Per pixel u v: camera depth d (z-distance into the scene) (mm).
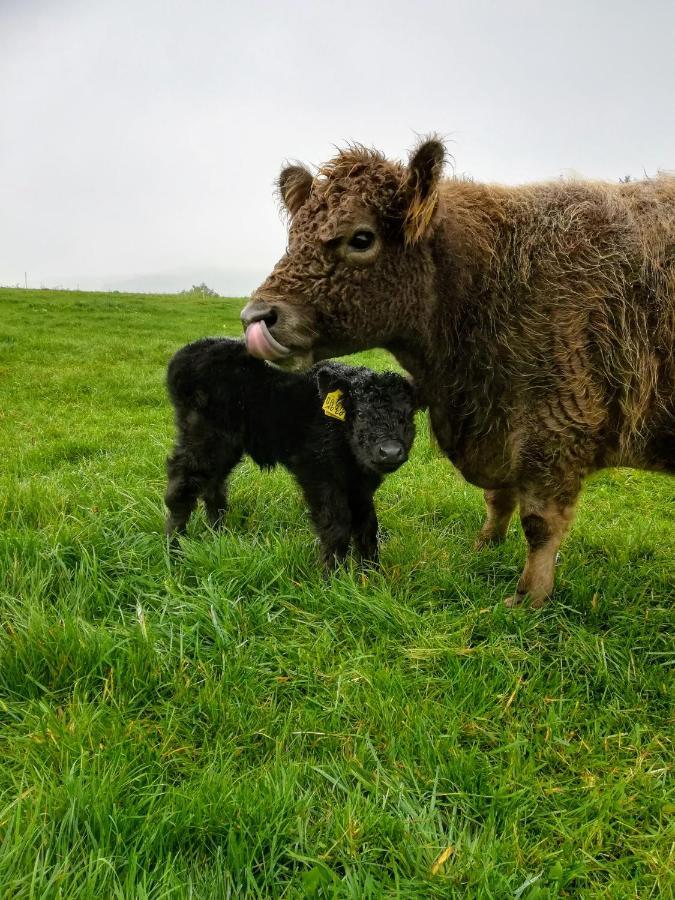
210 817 1295
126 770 1370
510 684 1629
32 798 1291
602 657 1714
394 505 2666
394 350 1894
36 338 7758
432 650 1683
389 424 2023
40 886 1133
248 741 1485
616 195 1854
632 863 1306
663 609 1945
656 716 1607
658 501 3031
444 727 1517
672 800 1398
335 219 1612
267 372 2250
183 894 1152
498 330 1788
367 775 1413
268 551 2088
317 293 1638
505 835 1315
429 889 1218
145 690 1579
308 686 1611
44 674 1604
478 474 1988
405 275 1691
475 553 2227
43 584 1855
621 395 1788
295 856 1250
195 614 1779
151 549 2102
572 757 1496
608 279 1742
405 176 1626
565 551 2307
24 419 4082
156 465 2941
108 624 1806
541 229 1793
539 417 1792
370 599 1828
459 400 1896
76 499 2447
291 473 2258
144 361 6742
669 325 1757
